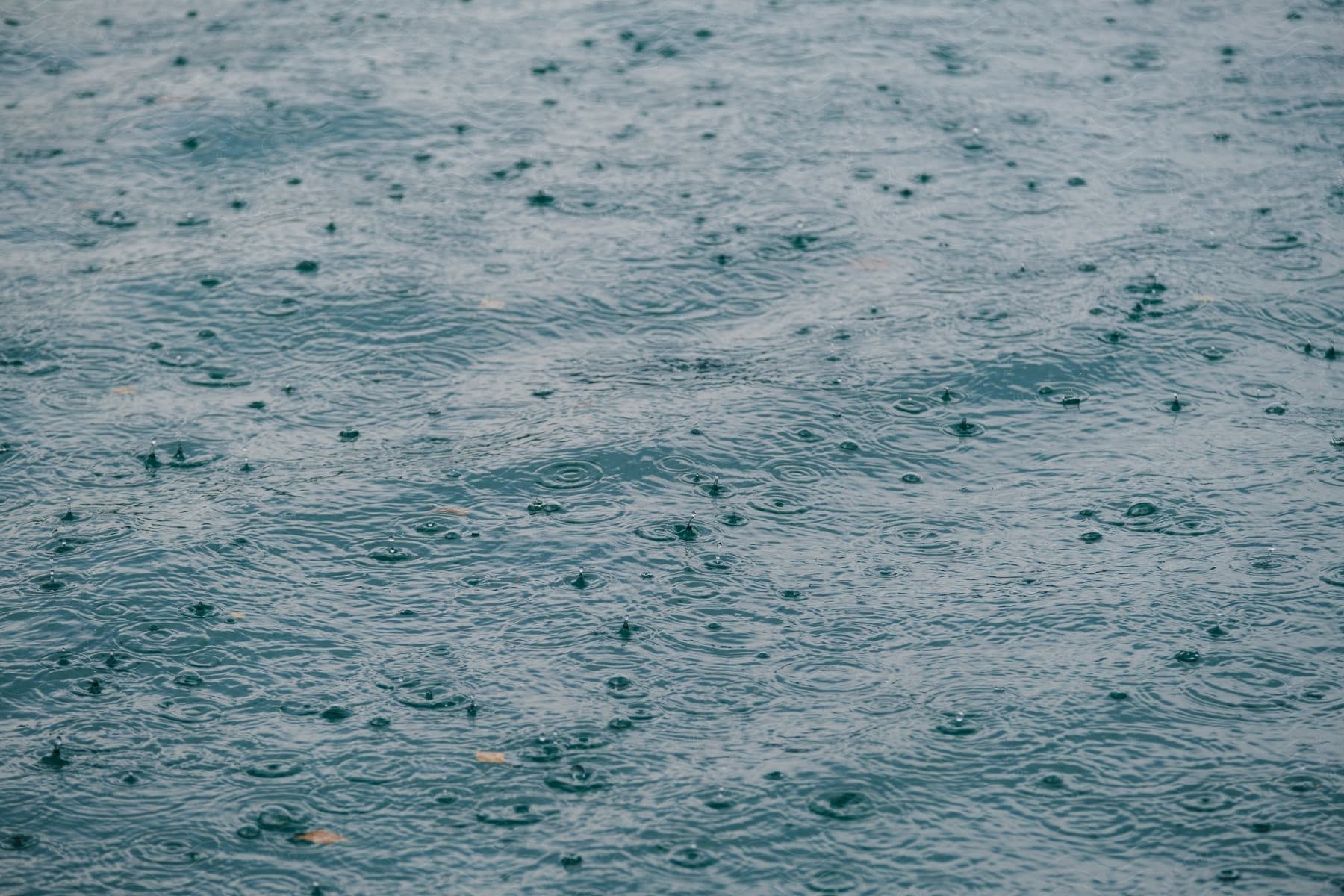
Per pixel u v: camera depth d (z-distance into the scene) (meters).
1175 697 4.07
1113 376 5.75
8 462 5.29
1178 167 7.55
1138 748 3.89
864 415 5.52
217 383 5.82
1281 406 5.54
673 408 5.56
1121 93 8.44
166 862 3.53
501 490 5.07
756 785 3.75
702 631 4.38
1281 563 4.65
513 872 3.49
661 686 4.14
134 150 7.85
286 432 5.47
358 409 5.63
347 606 4.50
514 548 4.76
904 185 7.39
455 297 6.38
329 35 9.33
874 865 3.51
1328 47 9.02
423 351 6.02
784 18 9.53
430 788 3.76
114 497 5.08
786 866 3.51
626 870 3.49
